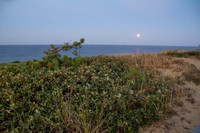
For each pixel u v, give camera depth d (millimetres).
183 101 3568
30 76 3670
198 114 3031
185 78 5086
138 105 3080
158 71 5715
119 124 2381
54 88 3143
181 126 2635
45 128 2215
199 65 7219
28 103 2605
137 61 7375
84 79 3781
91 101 2889
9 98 2648
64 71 4223
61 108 2641
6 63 5535
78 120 2295
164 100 3355
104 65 5414
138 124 2639
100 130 2314
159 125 2658
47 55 5336
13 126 2125
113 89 3412
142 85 3916
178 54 10969
